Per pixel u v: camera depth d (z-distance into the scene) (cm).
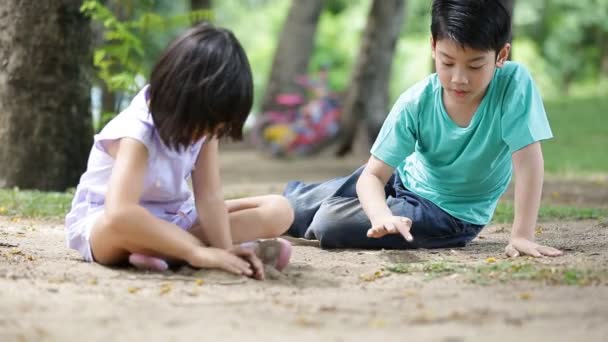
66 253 682
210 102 547
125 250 598
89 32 1173
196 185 622
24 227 841
